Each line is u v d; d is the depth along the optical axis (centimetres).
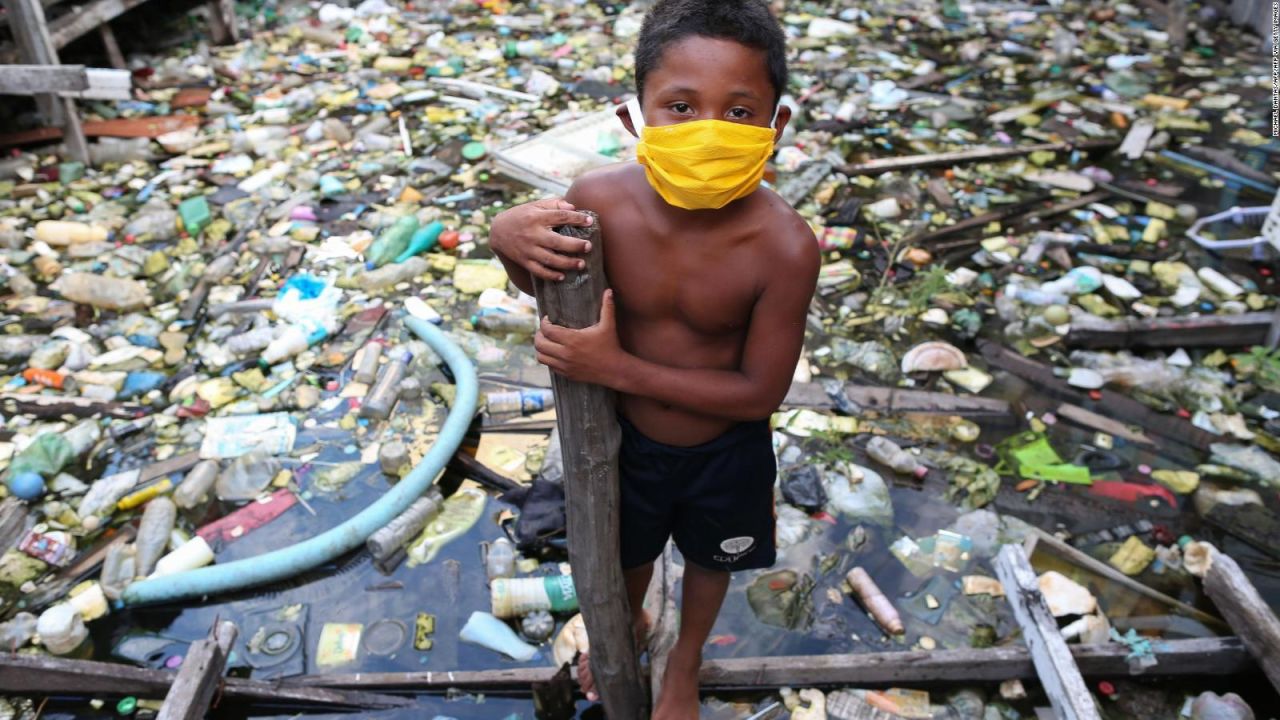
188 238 486
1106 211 526
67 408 381
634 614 272
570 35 721
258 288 453
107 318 434
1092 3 802
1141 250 495
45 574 319
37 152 552
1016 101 645
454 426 362
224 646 276
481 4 770
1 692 277
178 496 343
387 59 676
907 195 537
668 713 257
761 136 170
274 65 664
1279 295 457
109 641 299
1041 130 607
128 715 275
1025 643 284
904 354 423
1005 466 367
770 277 185
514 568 320
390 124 596
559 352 187
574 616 306
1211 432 383
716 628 302
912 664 279
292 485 351
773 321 189
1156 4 775
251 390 394
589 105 619
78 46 654
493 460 364
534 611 304
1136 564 327
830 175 552
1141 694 283
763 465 217
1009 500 352
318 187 530
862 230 508
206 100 616
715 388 194
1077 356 421
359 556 325
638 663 252
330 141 573
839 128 603
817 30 743
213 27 681
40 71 510
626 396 213
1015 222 518
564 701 275
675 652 257
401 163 553
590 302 184
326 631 301
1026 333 434
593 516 214
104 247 473
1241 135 602
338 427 377
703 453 210
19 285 448
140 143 562
